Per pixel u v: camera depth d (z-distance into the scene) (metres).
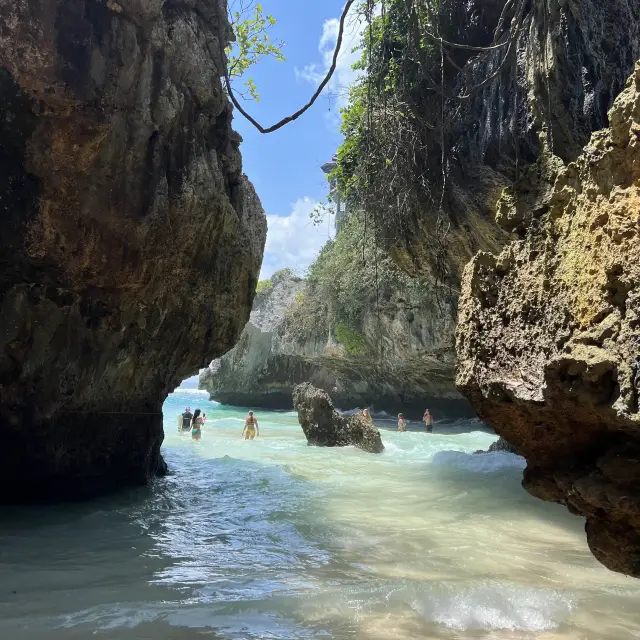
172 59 8.20
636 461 2.25
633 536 2.46
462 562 6.39
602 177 2.39
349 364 31.02
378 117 11.24
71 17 6.90
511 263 2.90
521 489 10.63
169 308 9.73
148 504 9.43
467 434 24.73
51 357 8.44
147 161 8.16
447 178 11.38
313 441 18.23
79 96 7.05
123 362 9.65
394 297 23.05
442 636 4.23
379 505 9.60
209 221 9.41
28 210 7.48
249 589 5.32
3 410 8.31
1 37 6.58
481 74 10.70
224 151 10.02
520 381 2.60
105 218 7.94
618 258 2.15
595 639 4.17
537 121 9.40
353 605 4.80
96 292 8.57
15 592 5.11
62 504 9.13
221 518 8.58
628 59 8.14
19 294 7.90
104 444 10.08
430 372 27.02
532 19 9.11
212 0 9.09
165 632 4.25
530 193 2.98
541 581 5.70
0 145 7.21
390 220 12.47
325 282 26.45
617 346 2.10
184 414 22.62
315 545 7.09
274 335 35.09
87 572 5.81
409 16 7.88
